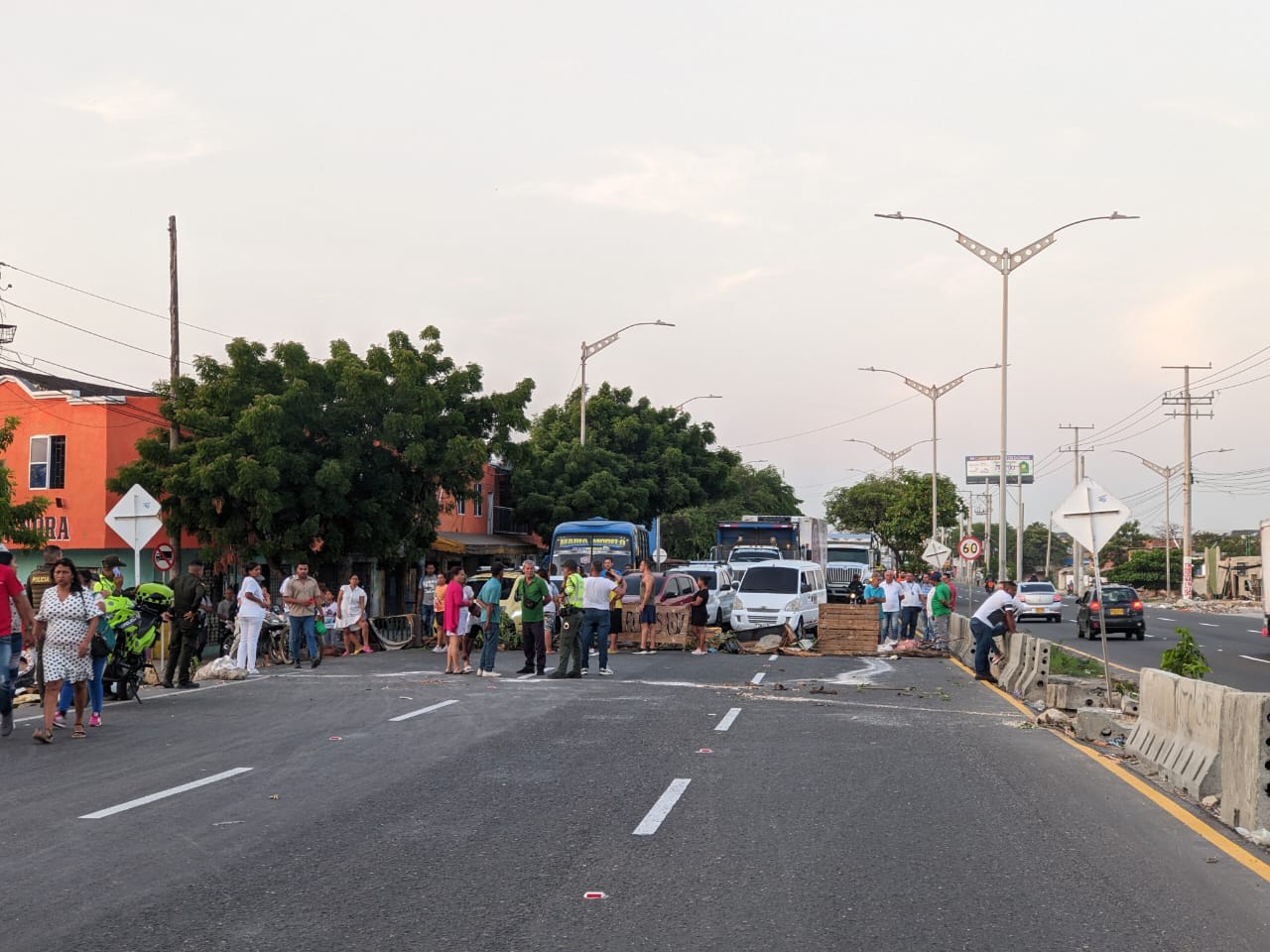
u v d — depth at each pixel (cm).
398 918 669
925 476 8238
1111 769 1195
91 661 1456
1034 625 4941
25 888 732
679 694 1869
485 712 1623
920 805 998
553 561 3631
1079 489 1845
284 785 1073
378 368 3594
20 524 2792
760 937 635
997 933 646
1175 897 721
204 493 3212
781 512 11344
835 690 1964
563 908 689
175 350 3275
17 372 4362
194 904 696
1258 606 7250
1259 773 890
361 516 3462
